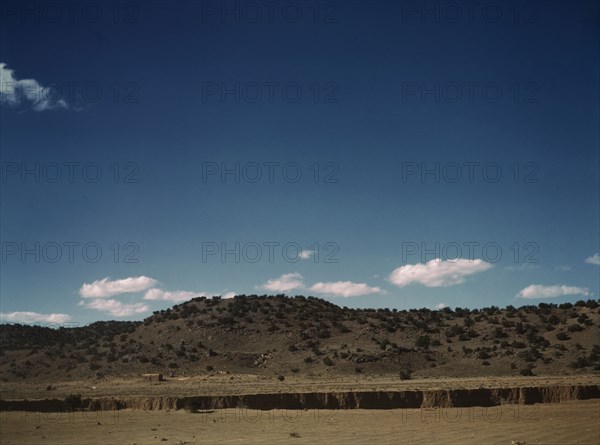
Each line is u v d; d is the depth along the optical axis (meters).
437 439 50.75
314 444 48.19
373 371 137.38
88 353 152.38
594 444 48.72
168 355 149.50
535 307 172.50
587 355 134.75
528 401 81.06
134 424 57.94
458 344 151.88
